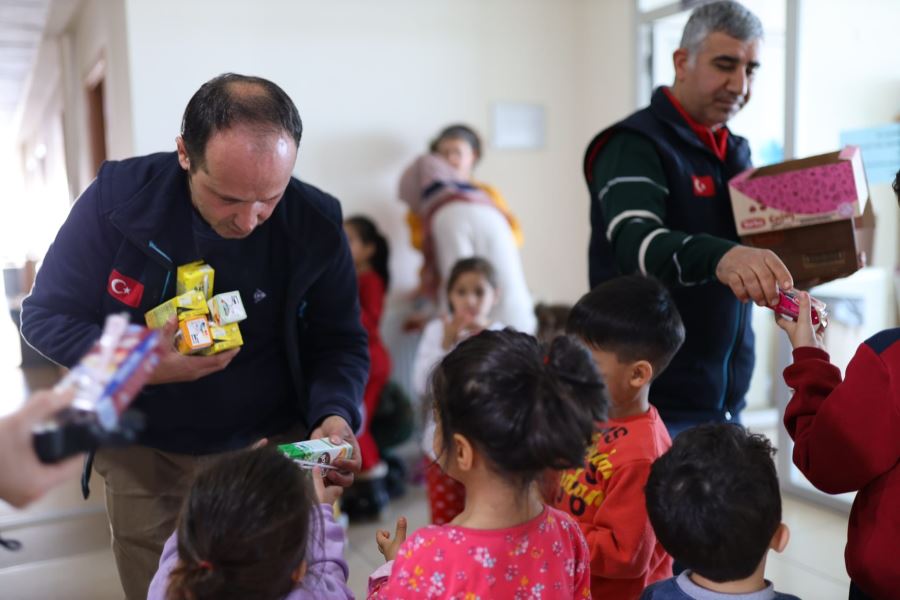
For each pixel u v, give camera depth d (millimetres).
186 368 1228
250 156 1142
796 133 3213
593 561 1311
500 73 4156
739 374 1795
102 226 1353
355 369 1558
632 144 1725
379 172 3889
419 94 3955
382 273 3549
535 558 1023
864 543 1160
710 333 1719
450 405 1000
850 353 3531
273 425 1548
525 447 951
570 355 1016
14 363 6445
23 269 7203
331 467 1242
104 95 4227
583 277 4449
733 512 1001
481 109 4125
